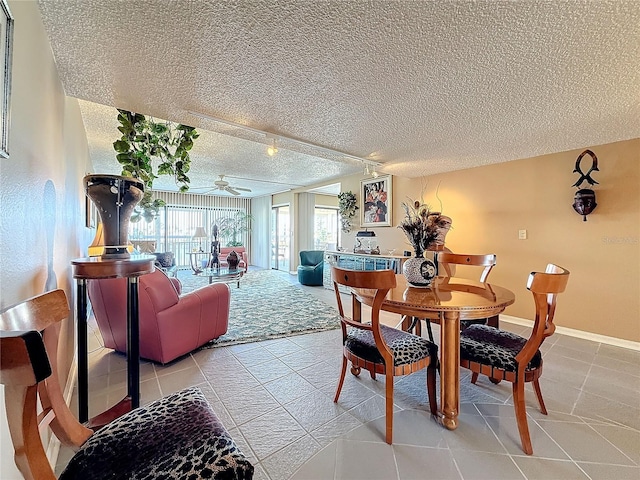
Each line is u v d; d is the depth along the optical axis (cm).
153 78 184
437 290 207
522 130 274
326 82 190
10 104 91
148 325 237
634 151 295
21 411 56
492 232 399
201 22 134
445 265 290
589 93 204
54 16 129
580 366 249
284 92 203
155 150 287
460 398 199
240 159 479
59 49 153
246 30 141
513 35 145
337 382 219
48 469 61
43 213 133
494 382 220
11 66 89
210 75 181
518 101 216
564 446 153
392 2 123
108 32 141
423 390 210
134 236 805
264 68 174
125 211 165
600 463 141
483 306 164
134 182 166
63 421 94
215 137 365
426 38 147
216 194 898
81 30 139
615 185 305
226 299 300
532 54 160
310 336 316
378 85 194
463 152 343
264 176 626
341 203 606
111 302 247
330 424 171
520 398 153
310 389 209
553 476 134
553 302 163
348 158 372
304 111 234
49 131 147
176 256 865
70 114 223
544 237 355
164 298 238
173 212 864
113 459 83
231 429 166
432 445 154
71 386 204
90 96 207
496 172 395
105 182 155
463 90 200
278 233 898
